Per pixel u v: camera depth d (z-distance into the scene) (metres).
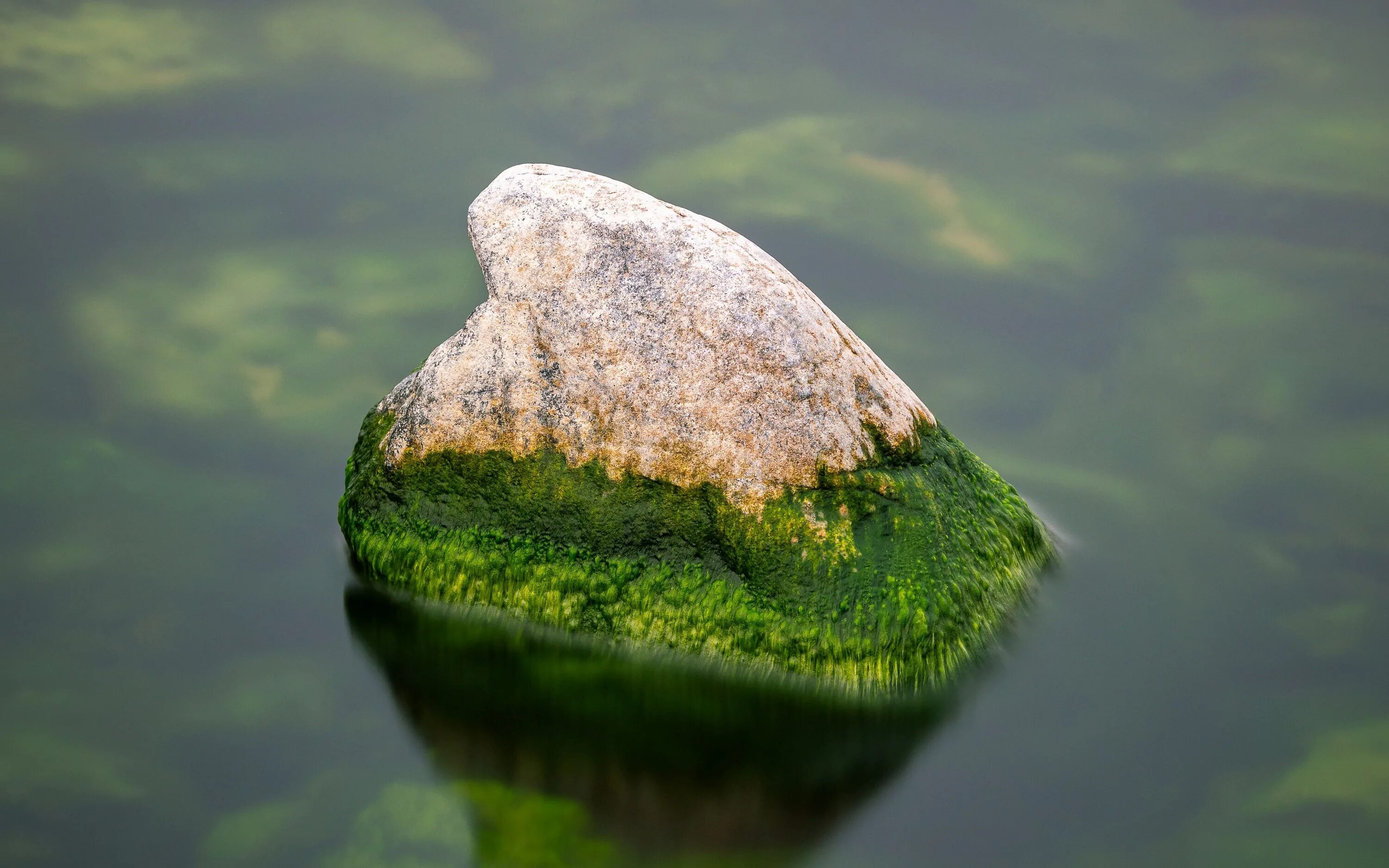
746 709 4.57
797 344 4.69
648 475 4.71
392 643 4.83
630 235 4.77
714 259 4.75
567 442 4.78
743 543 4.64
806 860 4.02
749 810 4.22
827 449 4.68
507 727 4.50
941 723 4.54
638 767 4.36
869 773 4.39
